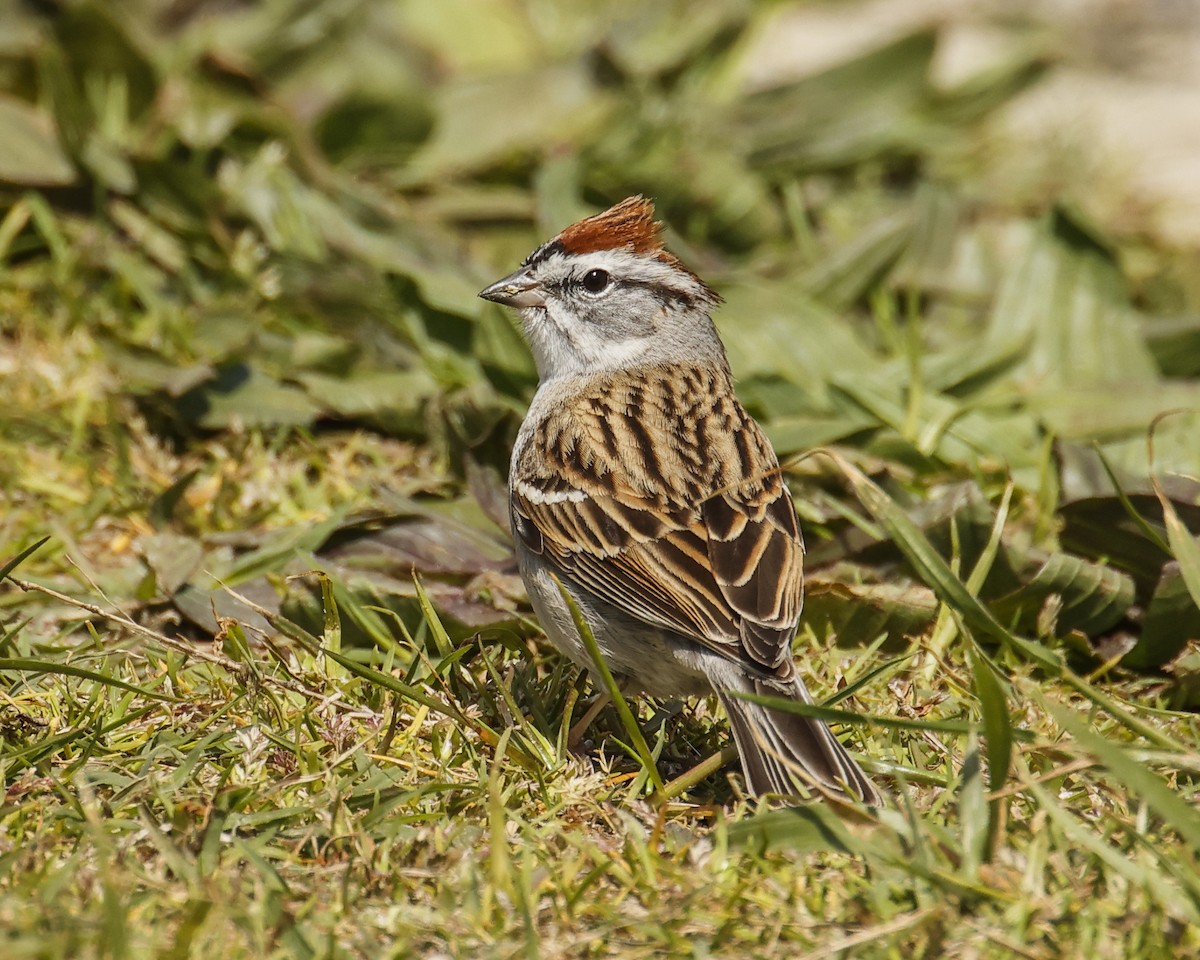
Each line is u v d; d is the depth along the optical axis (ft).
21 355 35.17
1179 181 52.39
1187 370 39.75
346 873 20.02
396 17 51.62
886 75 49.52
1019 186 49.34
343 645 27.48
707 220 44.55
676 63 50.29
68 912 18.76
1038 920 19.71
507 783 22.94
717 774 24.41
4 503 31.09
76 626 26.91
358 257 39.22
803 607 28.02
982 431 34.45
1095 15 68.23
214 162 42.32
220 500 31.81
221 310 36.09
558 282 29.89
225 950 18.58
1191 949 19.13
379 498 32.07
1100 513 29.78
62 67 38.73
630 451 25.68
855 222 45.62
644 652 24.08
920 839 20.34
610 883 20.83
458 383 36.01
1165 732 25.14
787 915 19.88
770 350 37.65
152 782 22.00
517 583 28.91
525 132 46.85
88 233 38.73
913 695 25.80
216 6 49.88
